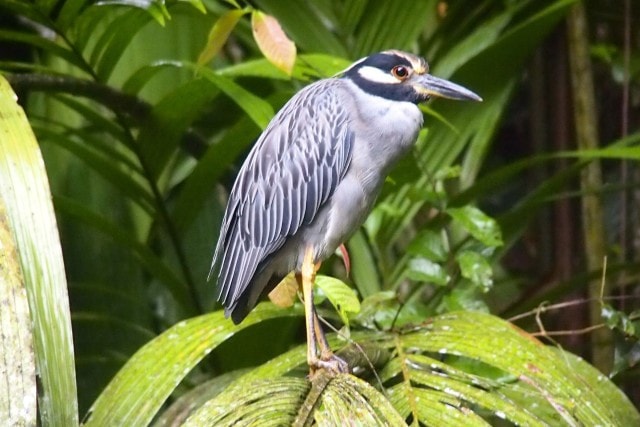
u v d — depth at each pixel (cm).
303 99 672
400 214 789
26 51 981
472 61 832
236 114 911
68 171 940
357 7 871
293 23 884
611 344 845
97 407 559
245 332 750
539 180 1009
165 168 872
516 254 1212
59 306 490
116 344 918
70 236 936
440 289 777
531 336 586
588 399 541
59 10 728
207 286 926
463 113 855
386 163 656
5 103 544
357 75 668
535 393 556
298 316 678
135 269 932
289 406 488
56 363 482
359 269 816
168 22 906
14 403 441
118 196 938
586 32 910
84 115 770
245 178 663
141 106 756
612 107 1069
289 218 649
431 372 553
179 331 606
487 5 885
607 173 1078
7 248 467
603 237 902
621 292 899
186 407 619
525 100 1172
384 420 469
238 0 875
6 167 512
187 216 809
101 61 747
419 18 870
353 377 505
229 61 1002
